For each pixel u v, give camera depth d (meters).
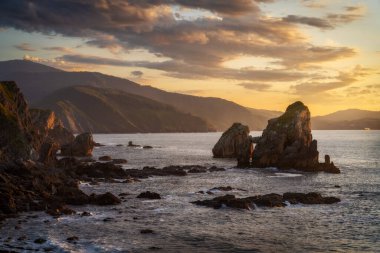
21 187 67.00
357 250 43.78
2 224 51.75
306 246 45.00
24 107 116.50
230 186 85.44
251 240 46.91
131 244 44.84
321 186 86.94
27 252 41.25
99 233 48.72
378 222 55.00
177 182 91.81
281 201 65.94
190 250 43.34
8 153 89.94
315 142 115.75
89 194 74.56
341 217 57.69
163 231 50.12
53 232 48.69
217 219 56.22
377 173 111.06
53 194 69.44
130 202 67.25
